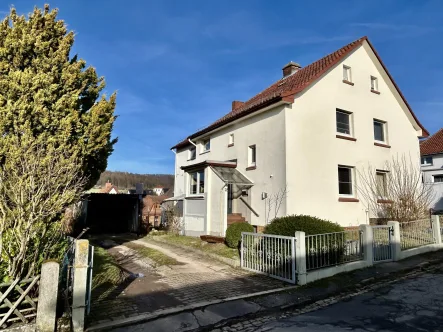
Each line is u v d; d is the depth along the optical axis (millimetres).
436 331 4648
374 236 9328
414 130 17688
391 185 14820
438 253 10945
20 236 4746
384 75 16484
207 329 4848
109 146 9852
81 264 4730
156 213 23547
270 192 12875
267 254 8023
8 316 4340
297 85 13539
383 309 5688
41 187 5504
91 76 9281
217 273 8234
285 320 5246
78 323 4555
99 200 20203
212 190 13906
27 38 7613
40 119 7465
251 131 14453
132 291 6574
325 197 13094
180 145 23172
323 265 7816
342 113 14797
